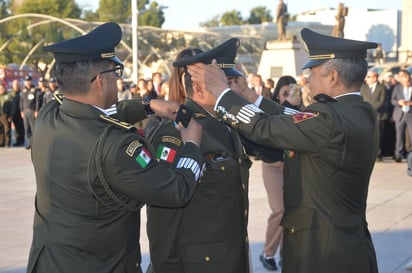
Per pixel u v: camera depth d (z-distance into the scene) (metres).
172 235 3.13
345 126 2.87
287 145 2.89
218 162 3.12
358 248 3.01
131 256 2.72
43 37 45.56
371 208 8.42
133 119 3.17
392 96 13.49
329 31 46.12
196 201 3.11
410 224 7.50
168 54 42.38
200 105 3.21
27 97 16.64
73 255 2.61
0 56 44.59
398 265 5.98
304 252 3.00
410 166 5.62
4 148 17.03
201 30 43.19
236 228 3.20
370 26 48.84
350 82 3.00
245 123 2.94
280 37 26.19
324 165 2.94
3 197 9.43
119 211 2.64
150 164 2.59
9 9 49.16
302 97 8.87
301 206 3.03
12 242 6.75
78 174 2.57
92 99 2.66
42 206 2.70
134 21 26.22
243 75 3.65
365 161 2.98
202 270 3.12
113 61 2.71
